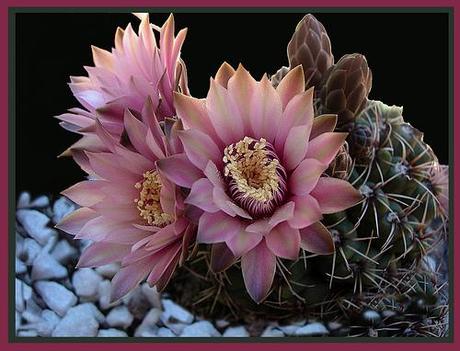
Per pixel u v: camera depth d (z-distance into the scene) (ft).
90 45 1.14
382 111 1.07
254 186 0.92
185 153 0.92
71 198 0.99
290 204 0.90
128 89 1.02
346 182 0.91
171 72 0.99
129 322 1.09
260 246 0.92
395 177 1.02
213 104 0.92
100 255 0.97
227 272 1.00
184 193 0.93
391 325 1.04
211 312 1.08
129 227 0.97
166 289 1.10
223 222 0.91
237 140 0.93
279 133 0.93
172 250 0.94
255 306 1.03
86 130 1.03
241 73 0.91
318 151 0.91
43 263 1.14
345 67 0.99
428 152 1.07
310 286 1.00
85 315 1.09
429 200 1.05
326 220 0.98
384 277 1.02
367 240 1.00
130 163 0.96
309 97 0.91
